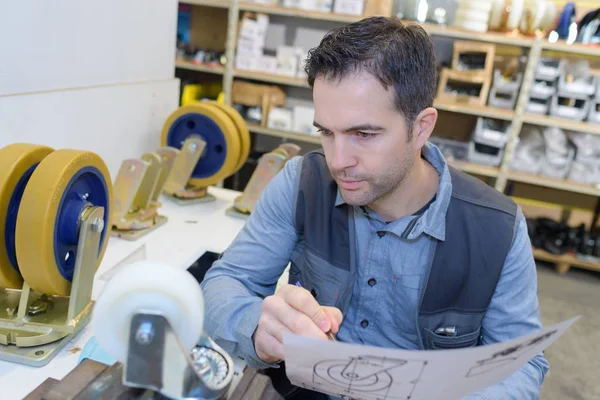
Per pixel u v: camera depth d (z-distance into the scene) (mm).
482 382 557
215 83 3512
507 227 817
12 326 792
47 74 1217
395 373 495
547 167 2869
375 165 680
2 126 1064
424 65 673
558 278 3018
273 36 3355
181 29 3457
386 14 2799
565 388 1958
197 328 436
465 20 2725
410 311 847
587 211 3172
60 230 798
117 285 423
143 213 1310
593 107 2715
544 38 2715
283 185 925
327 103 655
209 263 1401
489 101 2855
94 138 1387
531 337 504
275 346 642
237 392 485
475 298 821
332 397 879
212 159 1608
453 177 862
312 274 890
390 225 826
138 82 1610
